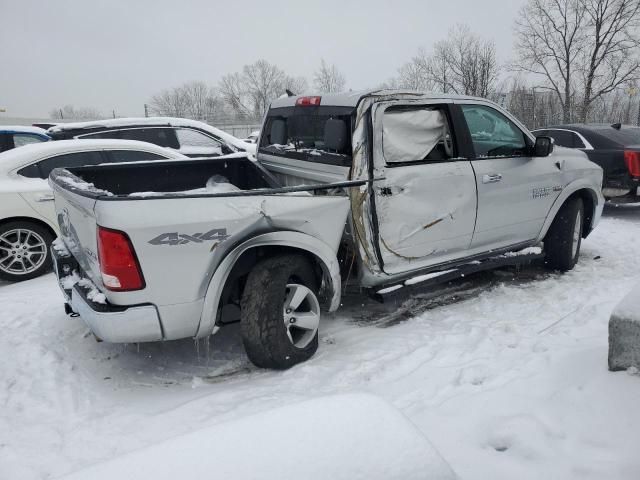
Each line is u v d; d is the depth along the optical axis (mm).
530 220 5164
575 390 2859
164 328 3242
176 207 3131
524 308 4605
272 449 1372
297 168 4566
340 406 1537
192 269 3207
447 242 4520
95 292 3275
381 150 4004
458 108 4539
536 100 30406
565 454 2408
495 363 3496
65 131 9180
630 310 2850
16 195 5918
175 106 54531
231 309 3949
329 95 4293
